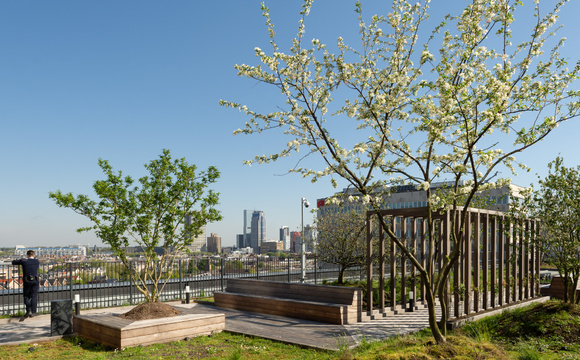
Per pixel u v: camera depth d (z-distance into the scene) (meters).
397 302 13.32
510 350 7.77
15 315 12.15
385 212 11.77
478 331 8.89
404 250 6.96
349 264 17.73
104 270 14.64
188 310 12.34
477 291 10.73
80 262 14.13
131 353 7.71
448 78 6.55
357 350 7.44
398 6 7.47
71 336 9.30
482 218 11.53
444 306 7.12
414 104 6.65
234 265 18.30
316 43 7.25
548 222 10.83
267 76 7.32
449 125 6.85
